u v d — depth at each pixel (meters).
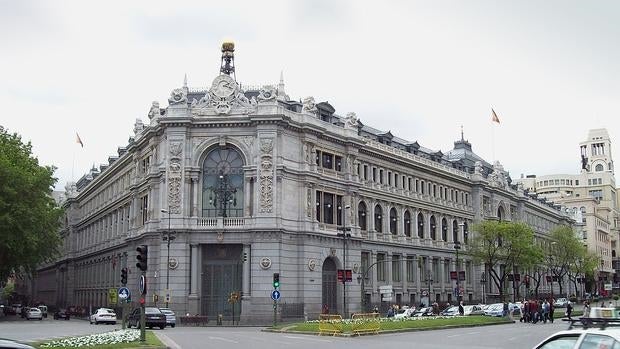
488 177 128.75
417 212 106.44
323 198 84.88
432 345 40.16
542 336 49.09
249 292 76.19
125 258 98.88
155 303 77.31
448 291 112.31
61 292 147.00
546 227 161.25
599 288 182.25
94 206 129.00
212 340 44.09
